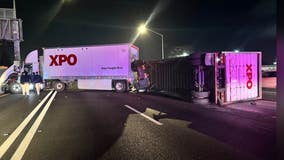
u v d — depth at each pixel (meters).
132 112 13.78
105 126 10.43
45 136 9.04
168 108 14.96
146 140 8.21
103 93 25.88
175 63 20.42
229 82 16.34
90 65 27.81
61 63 28.58
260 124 10.34
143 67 25.89
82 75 28.11
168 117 12.12
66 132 9.55
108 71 27.30
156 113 13.30
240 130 9.40
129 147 7.52
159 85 23.66
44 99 20.89
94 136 8.88
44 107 16.23
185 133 9.04
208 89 16.86
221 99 16.22
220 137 8.46
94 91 28.53
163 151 7.09
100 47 27.42
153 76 24.86
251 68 17.27
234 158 6.47
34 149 7.54
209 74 16.70
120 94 24.61
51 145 7.90
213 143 7.79
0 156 6.99
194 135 8.75
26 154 7.10
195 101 16.94
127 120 11.57
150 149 7.29
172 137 8.52
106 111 14.29
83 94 25.00
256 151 7.00
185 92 18.94
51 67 28.86
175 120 11.39
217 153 6.86
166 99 19.70
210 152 6.95
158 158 6.55
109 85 27.31
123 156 6.76
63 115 13.21
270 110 13.85
